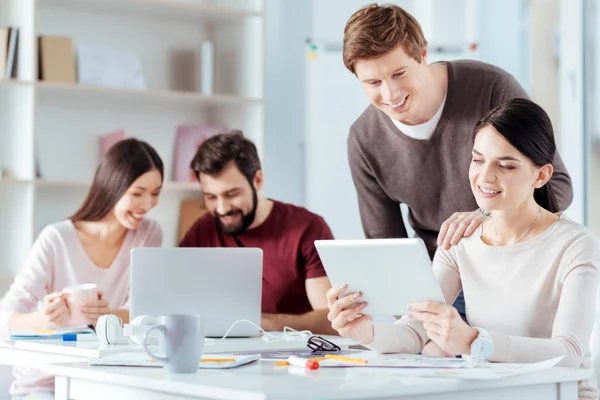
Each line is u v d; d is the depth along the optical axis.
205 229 3.47
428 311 1.93
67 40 4.25
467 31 4.93
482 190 2.24
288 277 3.34
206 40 4.92
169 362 1.79
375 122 3.44
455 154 3.25
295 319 3.08
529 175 2.23
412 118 3.20
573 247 2.21
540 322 2.25
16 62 4.15
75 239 3.26
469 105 3.20
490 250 2.35
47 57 4.20
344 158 4.77
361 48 2.95
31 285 3.16
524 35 4.81
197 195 4.81
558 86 4.70
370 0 4.95
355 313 2.09
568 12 4.57
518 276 2.29
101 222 3.30
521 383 1.73
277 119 4.97
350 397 1.54
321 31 4.98
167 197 4.72
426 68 3.11
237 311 2.55
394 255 1.94
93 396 1.86
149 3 4.44
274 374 1.77
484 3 4.88
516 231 2.32
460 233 2.44
